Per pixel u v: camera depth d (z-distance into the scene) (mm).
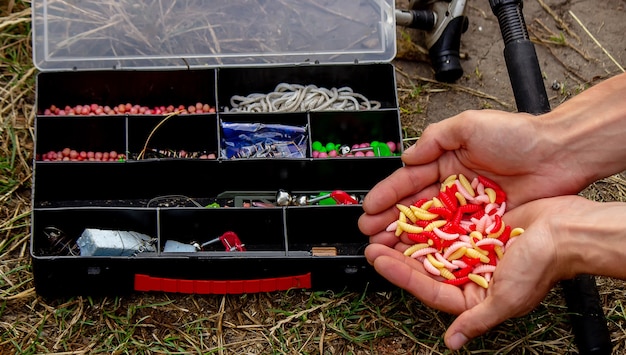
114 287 812
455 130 792
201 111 930
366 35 946
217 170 876
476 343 820
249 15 953
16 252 858
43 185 865
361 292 842
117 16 938
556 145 776
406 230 801
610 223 685
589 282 804
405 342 825
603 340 782
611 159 777
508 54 898
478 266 779
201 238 868
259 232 865
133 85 923
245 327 825
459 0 944
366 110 903
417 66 1014
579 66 1020
